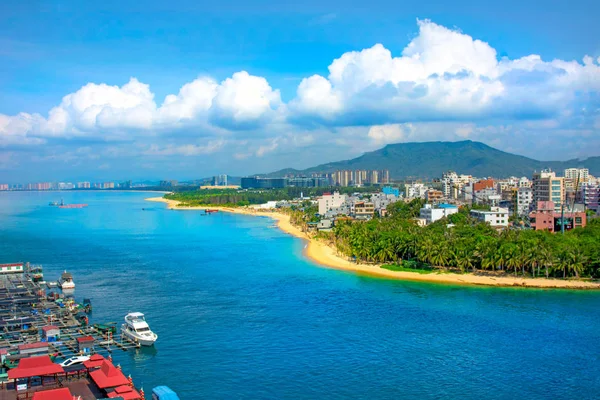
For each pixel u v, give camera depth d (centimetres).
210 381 10800
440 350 12450
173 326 14462
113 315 15662
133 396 9562
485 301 16862
